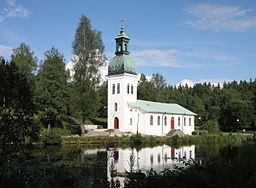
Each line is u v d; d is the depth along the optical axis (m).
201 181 11.30
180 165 26.22
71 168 23.08
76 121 75.25
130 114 67.06
